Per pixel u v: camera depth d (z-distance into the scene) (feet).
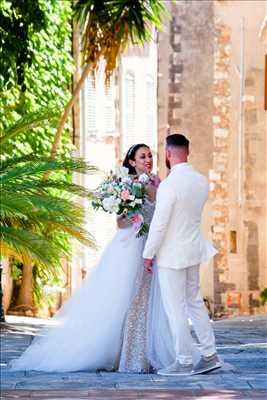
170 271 34.09
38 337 37.93
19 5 67.92
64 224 56.24
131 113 127.13
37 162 57.72
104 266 37.42
